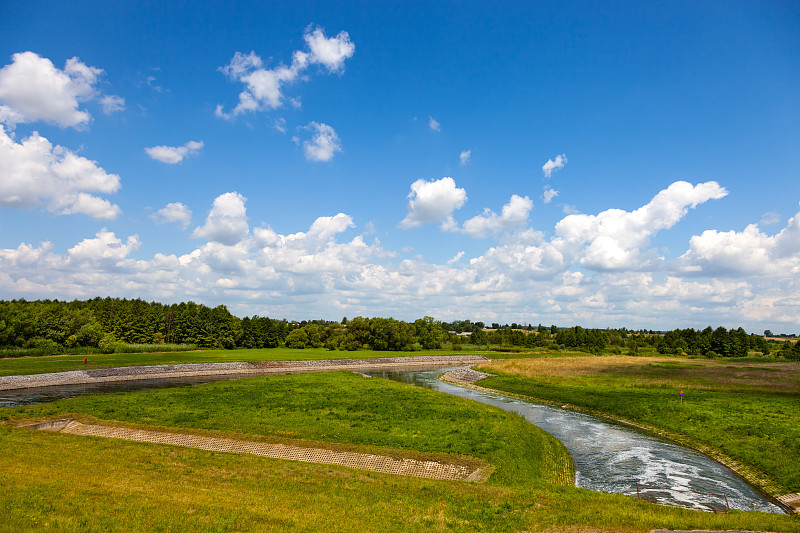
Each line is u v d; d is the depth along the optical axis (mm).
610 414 45875
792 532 15617
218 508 15773
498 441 29734
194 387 52844
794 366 89500
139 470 20656
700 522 16078
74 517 14164
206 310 136000
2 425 31891
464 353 138625
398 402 43594
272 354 113562
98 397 44531
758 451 30062
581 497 19297
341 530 14312
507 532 14789
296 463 23625
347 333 147625
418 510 16750
